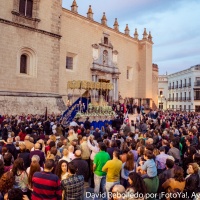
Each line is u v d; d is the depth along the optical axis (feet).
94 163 24.97
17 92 81.05
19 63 82.99
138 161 25.48
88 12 119.75
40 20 88.89
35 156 19.94
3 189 16.51
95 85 84.58
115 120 72.33
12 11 79.92
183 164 28.78
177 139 34.19
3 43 77.87
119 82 137.49
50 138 34.81
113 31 132.98
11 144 29.17
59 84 102.17
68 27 106.83
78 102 81.56
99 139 33.68
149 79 154.51
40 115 78.02
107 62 127.65
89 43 117.08
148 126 64.23
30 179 18.74
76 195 17.01
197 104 191.83
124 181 23.39
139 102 151.02
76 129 46.68
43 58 89.86
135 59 151.12
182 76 215.10
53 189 16.20
